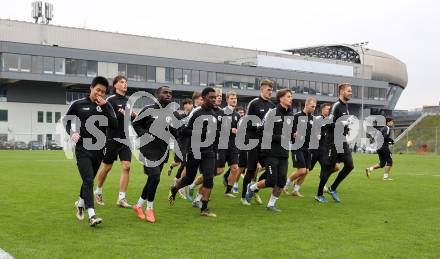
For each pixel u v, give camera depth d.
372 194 10.22
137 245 5.30
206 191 7.23
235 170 9.55
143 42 60.31
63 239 5.53
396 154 40.69
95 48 57.09
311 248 5.27
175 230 6.15
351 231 6.20
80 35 56.16
